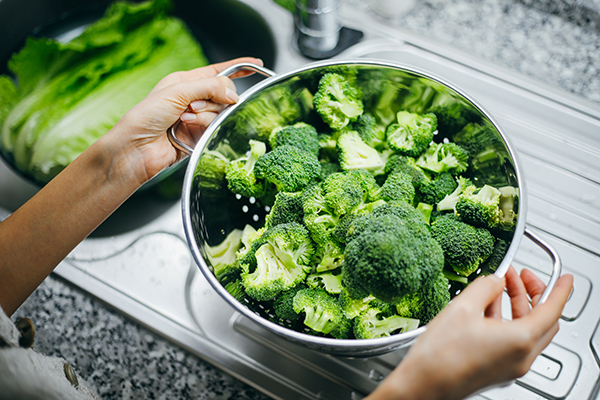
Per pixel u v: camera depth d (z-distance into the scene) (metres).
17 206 1.26
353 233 0.85
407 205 0.90
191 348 1.01
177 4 1.56
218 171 1.02
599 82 1.27
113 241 1.14
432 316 0.86
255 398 0.99
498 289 0.64
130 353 1.05
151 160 0.97
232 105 0.90
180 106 0.94
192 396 1.00
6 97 1.42
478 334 0.57
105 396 1.01
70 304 1.10
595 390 0.90
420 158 1.07
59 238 0.88
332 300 0.93
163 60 1.48
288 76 0.93
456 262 0.89
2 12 1.43
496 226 0.91
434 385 0.56
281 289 0.92
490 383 0.59
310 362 0.98
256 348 1.00
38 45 1.37
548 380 0.92
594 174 1.13
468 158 1.02
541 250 1.05
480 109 0.86
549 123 1.20
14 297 0.84
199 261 0.76
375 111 1.12
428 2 1.44
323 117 1.04
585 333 0.96
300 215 1.00
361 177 0.99
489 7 1.41
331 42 1.33
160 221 1.17
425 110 1.05
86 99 1.41
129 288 1.08
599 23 1.32
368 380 0.95
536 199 1.11
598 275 1.01
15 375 0.59
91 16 1.61
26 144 1.37
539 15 1.38
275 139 1.07
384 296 0.79
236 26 1.50
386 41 1.34
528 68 1.32
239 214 1.11
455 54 1.31
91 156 0.90
